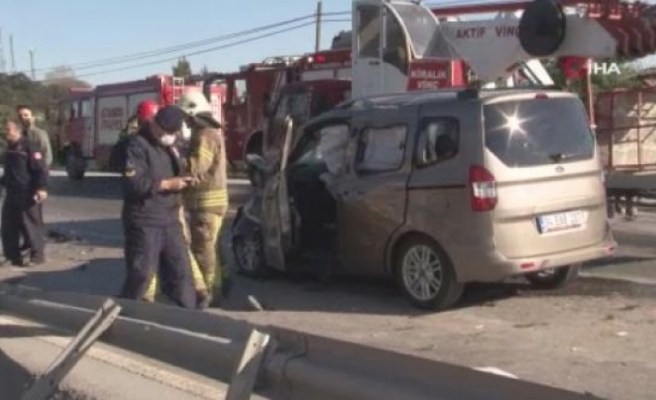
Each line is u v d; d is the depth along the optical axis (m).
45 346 6.62
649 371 6.92
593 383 6.65
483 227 8.70
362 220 9.78
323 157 10.34
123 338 5.95
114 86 32.50
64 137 36.22
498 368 7.10
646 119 11.98
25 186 13.24
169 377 5.66
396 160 9.45
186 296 8.27
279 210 10.50
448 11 14.91
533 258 8.83
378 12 16.31
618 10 11.56
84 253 14.55
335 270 10.22
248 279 11.50
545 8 11.76
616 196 11.91
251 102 26.12
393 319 9.08
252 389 4.59
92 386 5.68
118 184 31.53
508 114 8.88
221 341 5.02
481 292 10.03
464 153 8.82
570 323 8.55
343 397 4.16
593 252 9.29
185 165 9.44
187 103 9.41
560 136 9.18
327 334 8.51
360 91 16.64
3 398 6.45
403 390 3.90
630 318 8.65
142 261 8.00
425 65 15.29
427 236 9.16
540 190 8.91
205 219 9.55
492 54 13.68
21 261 13.44
